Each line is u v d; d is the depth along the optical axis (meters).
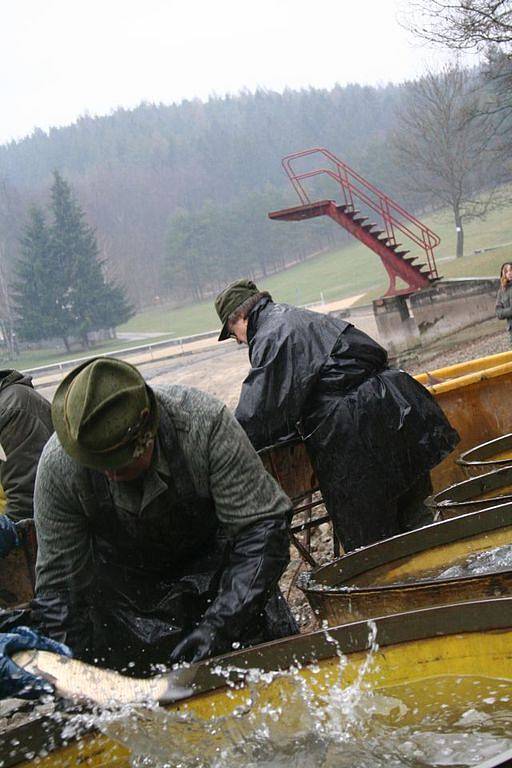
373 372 4.91
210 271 107.69
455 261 43.88
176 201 137.88
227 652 2.80
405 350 20.33
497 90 26.59
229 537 2.94
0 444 4.80
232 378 23.80
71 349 77.00
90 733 2.50
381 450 4.78
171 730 2.53
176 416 2.81
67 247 78.81
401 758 2.25
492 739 2.24
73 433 2.55
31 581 4.51
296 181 21.98
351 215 21.41
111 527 2.92
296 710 2.60
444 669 2.64
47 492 2.87
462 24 19.70
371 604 3.29
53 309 77.00
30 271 77.62
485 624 2.57
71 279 77.81
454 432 5.09
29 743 2.43
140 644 3.15
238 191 146.75
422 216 91.69
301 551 5.40
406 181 53.03
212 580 3.13
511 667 2.54
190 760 2.47
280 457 5.28
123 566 3.11
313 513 7.46
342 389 4.77
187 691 2.62
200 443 2.81
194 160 155.88
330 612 3.50
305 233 110.31
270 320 4.84
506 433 7.51
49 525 2.89
